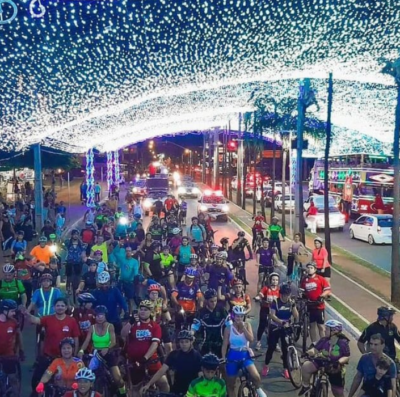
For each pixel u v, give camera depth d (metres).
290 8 14.11
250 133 47.88
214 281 12.83
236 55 17.09
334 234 35.72
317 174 52.62
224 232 33.47
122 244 14.88
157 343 8.18
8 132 20.33
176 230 17.59
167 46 15.45
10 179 53.22
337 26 15.34
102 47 14.55
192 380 7.29
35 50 14.05
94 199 46.84
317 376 8.62
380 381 7.07
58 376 7.46
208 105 31.81
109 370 8.20
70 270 16.05
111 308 10.05
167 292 13.23
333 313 15.28
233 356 8.57
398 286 16.84
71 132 29.72
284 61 18.33
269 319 10.88
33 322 8.64
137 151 124.88
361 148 43.19
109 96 18.39
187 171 126.31
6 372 8.52
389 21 15.14
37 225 27.52
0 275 19.94
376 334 7.14
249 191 64.56
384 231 30.83
